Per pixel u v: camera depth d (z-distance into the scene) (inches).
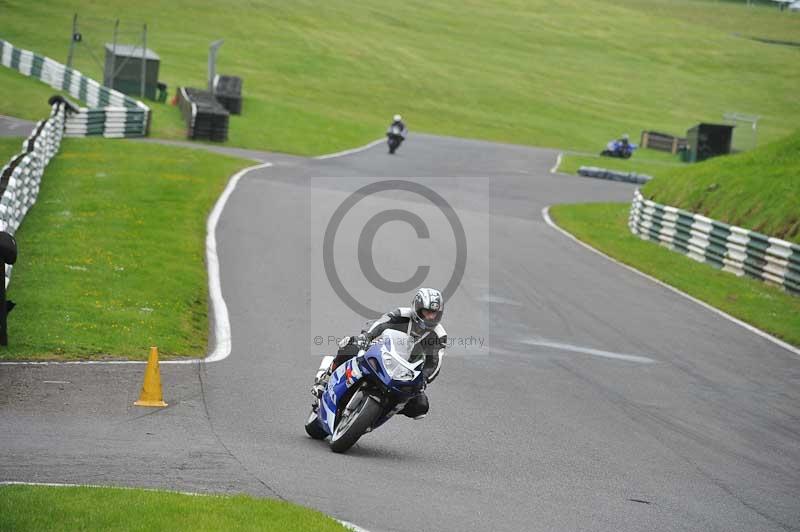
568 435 1520.7
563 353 2103.8
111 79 7342.5
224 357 1847.9
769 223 3631.9
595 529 1082.7
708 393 1886.1
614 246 3806.6
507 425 1552.7
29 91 6815.9
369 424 1299.2
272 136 6879.9
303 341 2015.3
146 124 6033.5
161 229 2962.6
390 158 6505.9
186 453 1231.5
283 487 1122.0
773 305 2859.3
